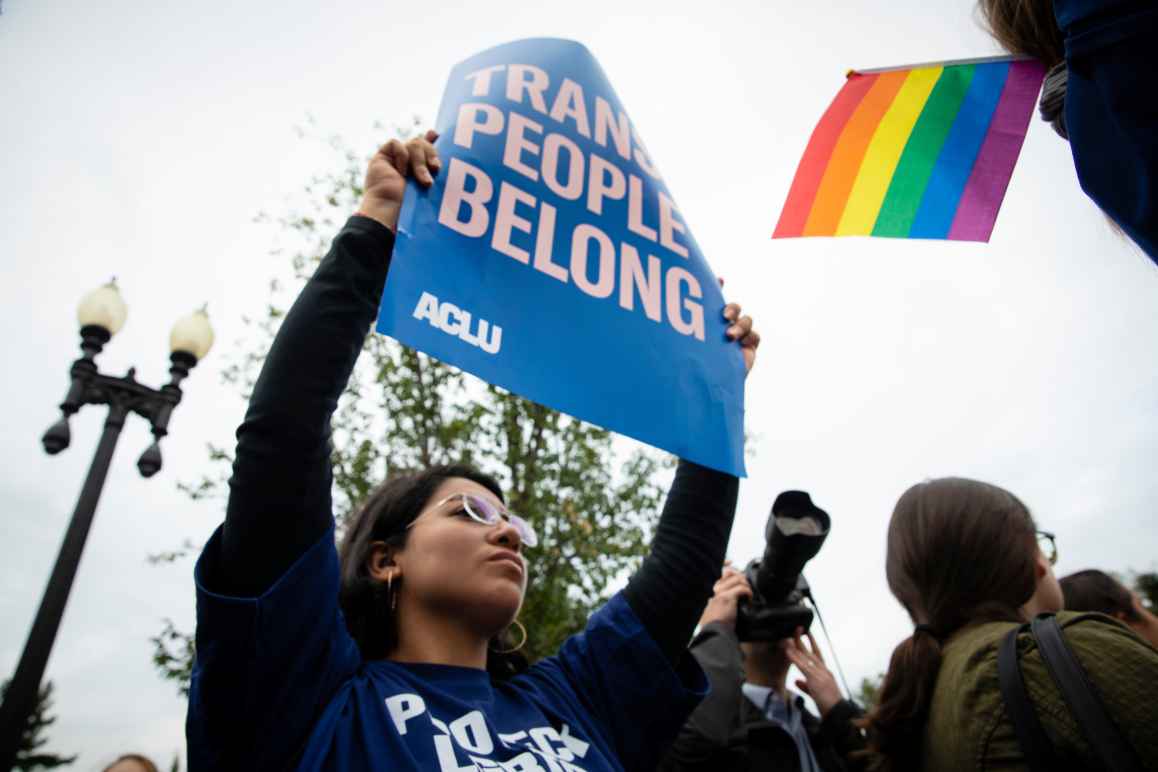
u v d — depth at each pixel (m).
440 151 1.58
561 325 1.50
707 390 1.66
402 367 6.70
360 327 1.34
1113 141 0.91
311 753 1.10
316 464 1.22
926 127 1.85
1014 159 1.75
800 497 2.11
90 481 4.98
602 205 1.74
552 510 6.43
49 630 4.50
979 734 1.23
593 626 1.68
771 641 2.25
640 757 1.50
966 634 1.41
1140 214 0.90
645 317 1.65
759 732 2.04
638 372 1.55
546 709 1.43
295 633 1.16
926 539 1.56
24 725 4.24
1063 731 1.12
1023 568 1.50
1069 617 1.23
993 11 1.28
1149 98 0.86
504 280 1.47
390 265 1.33
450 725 1.21
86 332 5.29
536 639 5.83
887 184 1.84
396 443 6.55
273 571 1.16
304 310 1.31
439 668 1.35
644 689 1.54
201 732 1.10
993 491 1.58
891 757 1.45
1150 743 1.04
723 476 1.78
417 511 1.61
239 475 1.19
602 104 1.91
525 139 1.71
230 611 1.10
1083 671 1.13
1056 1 0.96
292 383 1.24
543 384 1.40
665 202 1.91
